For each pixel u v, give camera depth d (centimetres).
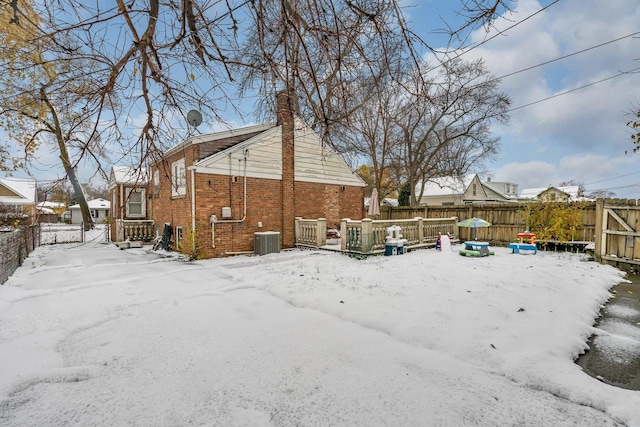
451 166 2316
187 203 988
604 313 444
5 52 316
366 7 275
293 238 1166
